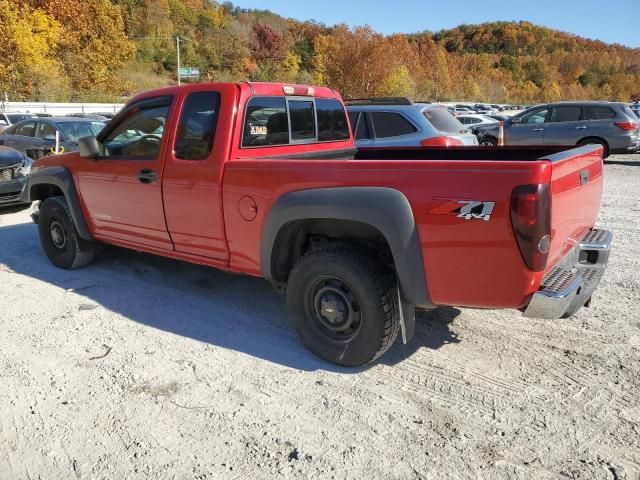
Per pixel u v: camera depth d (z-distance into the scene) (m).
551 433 2.77
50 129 11.68
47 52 46.81
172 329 4.07
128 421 2.92
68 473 2.54
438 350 3.69
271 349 3.74
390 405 3.04
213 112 3.86
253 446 2.71
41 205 5.50
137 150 4.45
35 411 3.02
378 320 3.22
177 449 2.70
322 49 77.38
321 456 2.63
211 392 3.20
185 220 4.10
